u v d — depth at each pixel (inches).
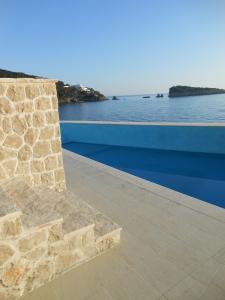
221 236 151.8
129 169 357.7
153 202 200.2
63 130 585.6
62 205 160.4
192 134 409.7
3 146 161.5
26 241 107.8
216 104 2751.0
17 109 163.9
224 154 383.6
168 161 384.8
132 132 480.7
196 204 194.7
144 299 108.2
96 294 111.0
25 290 112.3
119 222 171.0
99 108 2881.4
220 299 107.4
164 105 3090.6
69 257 124.3
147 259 132.5
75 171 286.2
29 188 156.3
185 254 135.9
